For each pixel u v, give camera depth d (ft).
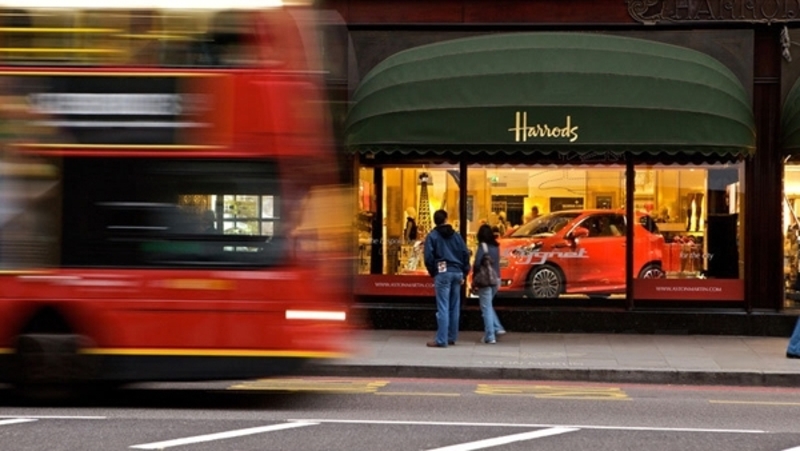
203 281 35.86
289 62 36.37
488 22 58.70
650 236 59.36
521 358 50.37
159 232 35.88
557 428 33.86
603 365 48.26
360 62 59.31
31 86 35.94
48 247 35.86
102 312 35.81
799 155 58.03
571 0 58.39
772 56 58.18
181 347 35.83
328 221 37.11
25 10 36.01
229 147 35.91
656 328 58.95
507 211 59.93
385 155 60.18
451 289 54.60
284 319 35.99
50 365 35.86
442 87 54.90
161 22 36.17
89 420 34.30
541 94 54.24
